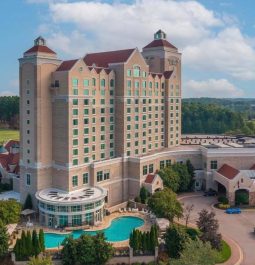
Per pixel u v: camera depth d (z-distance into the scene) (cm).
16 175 12106
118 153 11931
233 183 11338
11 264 7381
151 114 13138
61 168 10450
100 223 9831
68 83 10156
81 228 9412
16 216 9119
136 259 7706
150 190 11494
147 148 13000
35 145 10338
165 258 7675
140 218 10288
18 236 8888
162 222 9288
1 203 9006
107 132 11700
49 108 10519
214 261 6656
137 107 12356
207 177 12888
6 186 12256
